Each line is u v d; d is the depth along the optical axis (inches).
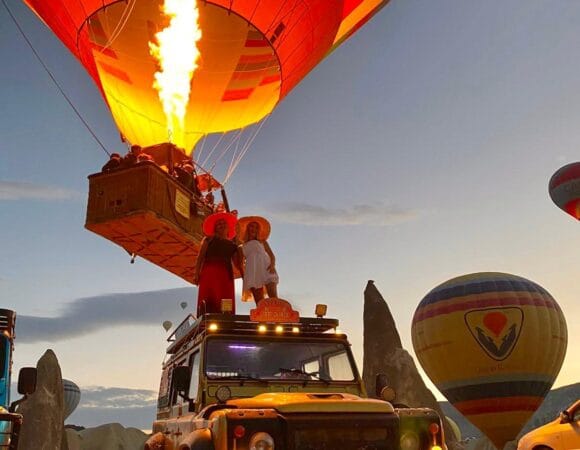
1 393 359.9
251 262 356.5
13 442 342.6
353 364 265.9
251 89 1114.7
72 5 804.0
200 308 334.3
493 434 1139.9
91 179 536.7
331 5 842.8
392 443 205.6
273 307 268.1
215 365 245.0
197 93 1090.7
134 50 1011.3
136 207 506.9
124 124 1066.1
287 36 917.2
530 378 1117.7
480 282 1183.6
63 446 2815.0
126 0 834.2
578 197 1684.3
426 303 1236.5
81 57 861.2
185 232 561.9
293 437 194.7
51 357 2935.5
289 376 251.8
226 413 193.9
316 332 272.1
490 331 1128.8
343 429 201.8
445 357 1163.9
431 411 218.7
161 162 613.9
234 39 1027.3
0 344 369.1
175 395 299.3
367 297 3410.4
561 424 523.2
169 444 273.7
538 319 1135.0
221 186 662.5
